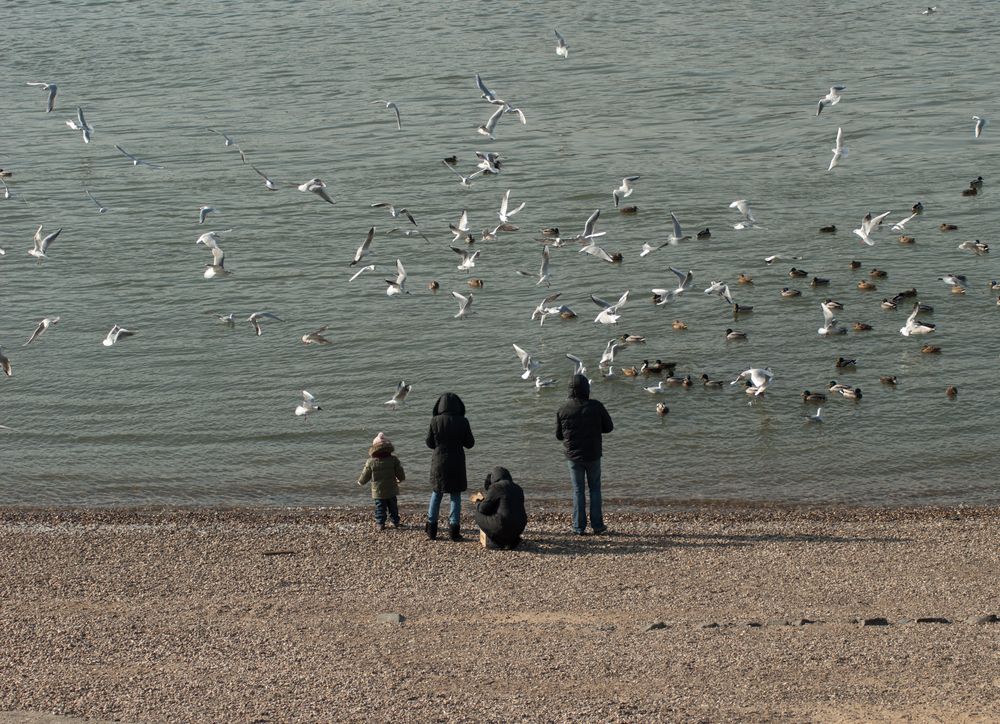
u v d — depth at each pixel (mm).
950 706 19094
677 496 33781
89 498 34469
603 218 61000
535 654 21922
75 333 47781
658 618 24125
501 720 18938
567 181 66812
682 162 69938
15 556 29141
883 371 42844
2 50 105500
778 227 58719
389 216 61594
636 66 94438
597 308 49375
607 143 74188
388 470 30484
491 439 38344
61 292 52125
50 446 38219
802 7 114562
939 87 84750
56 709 19750
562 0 120812
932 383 41594
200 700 20016
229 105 85938
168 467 36625
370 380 43000
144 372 44000
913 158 69125
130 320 48969
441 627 23734
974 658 21062
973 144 71250
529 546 29094
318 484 35281
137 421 39938
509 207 62938
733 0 118875
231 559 28703
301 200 64500
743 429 38750
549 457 37000
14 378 43469
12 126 81562
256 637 23297
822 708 19141
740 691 19891
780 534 30016
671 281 52125
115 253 56844
